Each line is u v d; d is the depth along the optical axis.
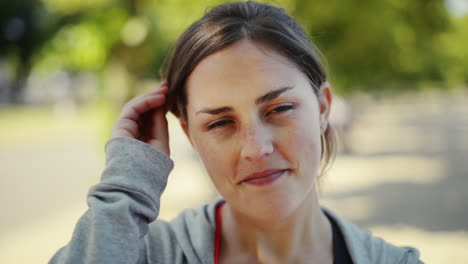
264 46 1.40
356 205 7.37
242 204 1.41
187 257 1.54
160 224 1.67
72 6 5.14
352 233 1.59
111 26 5.07
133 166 1.47
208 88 1.40
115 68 5.54
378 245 1.59
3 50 33.53
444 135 19.81
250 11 1.48
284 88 1.38
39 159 14.02
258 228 1.53
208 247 1.55
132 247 1.36
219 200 1.70
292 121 1.38
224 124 1.41
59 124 23.98
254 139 1.35
